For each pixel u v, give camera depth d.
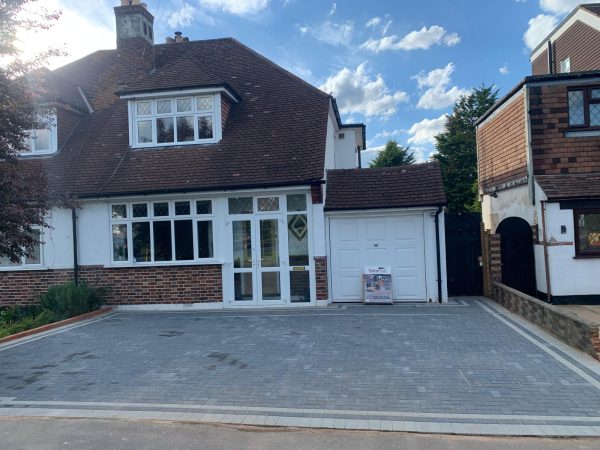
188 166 13.27
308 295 12.43
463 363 7.02
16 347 8.77
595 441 4.64
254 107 14.95
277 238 12.57
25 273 13.23
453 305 11.91
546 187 11.79
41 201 8.18
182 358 7.73
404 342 8.30
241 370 6.98
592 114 12.31
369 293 12.40
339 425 5.04
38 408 5.72
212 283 12.70
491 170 15.89
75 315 11.66
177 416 5.37
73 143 14.97
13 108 7.71
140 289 12.89
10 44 7.68
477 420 5.10
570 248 11.59
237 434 4.92
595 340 7.14
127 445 4.73
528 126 12.36
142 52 17.58
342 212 12.60
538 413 5.24
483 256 13.21
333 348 8.05
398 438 4.77
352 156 20.02
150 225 12.96
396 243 12.62
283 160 12.91
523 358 7.20
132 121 14.21
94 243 13.05
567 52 22.86
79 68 17.73
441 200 12.25
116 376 6.88
